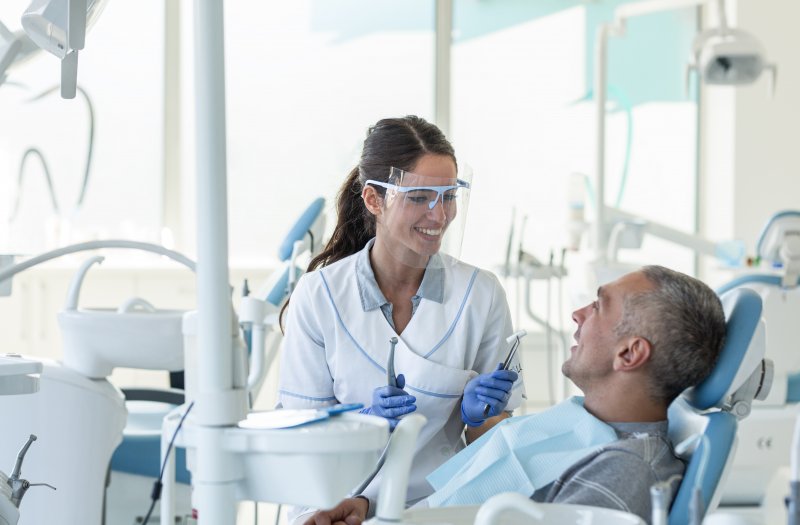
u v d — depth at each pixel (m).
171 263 5.00
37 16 1.45
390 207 1.74
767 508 3.36
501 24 5.53
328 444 1.00
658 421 1.56
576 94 5.56
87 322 2.32
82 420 2.34
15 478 1.32
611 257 3.97
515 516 1.16
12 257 1.92
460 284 1.86
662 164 5.72
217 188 1.02
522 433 1.56
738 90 5.40
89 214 5.21
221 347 1.02
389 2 5.41
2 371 1.45
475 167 5.55
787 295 3.31
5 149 5.07
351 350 1.81
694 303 1.48
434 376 1.79
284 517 3.71
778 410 3.30
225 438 1.02
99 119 5.19
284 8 5.33
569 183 4.30
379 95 5.43
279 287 2.67
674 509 1.37
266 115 5.35
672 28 5.67
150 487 2.84
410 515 1.32
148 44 5.22
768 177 5.43
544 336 5.52
